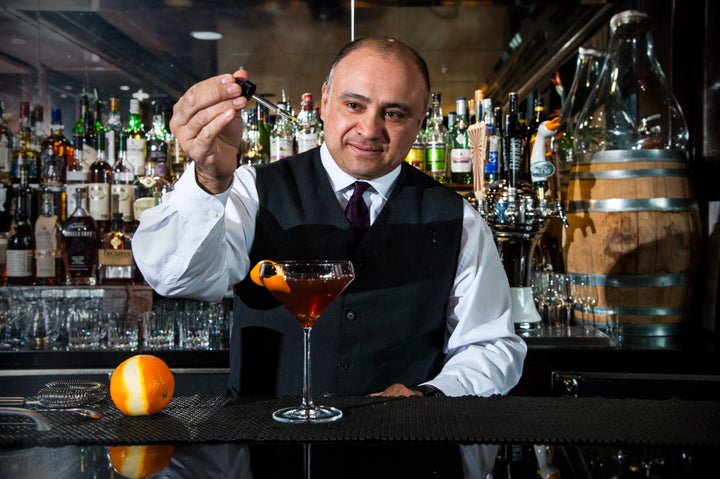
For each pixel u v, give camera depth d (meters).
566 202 2.73
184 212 1.45
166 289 1.55
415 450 0.96
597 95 2.77
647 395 2.32
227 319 2.70
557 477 0.86
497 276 1.84
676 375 2.33
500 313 1.80
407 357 1.71
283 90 3.53
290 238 1.73
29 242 2.74
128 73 3.41
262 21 3.43
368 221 1.77
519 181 2.57
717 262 2.59
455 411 1.16
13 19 3.30
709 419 1.11
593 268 2.58
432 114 2.95
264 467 0.89
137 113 2.94
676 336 2.56
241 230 1.68
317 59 3.54
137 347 2.48
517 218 2.44
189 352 2.42
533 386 2.37
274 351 1.69
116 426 1.06
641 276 2.53
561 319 2.64
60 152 3.00
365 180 1.76
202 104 1.29
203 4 3.34
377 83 1.57
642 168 2.53
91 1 3.24
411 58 1.61
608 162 2.56
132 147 2.88
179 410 1.17
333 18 3.44
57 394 1.20
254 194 1.77
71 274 2.67
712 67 2.77
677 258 2.53
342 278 1.17
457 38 3.55
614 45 2.78
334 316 1.69
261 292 1.72
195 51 3.46
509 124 2.60
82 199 2.71
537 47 3.55
